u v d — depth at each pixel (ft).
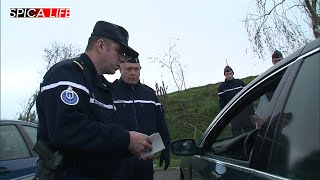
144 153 8.81
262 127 7.57
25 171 14.96
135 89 14.37
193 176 11.48
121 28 9.28
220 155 10.12
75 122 7.57
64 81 7.79
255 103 8.67
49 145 8.01
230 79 28.14
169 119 55.77
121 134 8.10
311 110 6.19
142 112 14.25
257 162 7.39
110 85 9.51
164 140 15.20
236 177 8.02
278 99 7.27
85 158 8.05
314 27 35.27
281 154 6.64
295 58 7.16
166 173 30.99
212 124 11.18
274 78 7.79
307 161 5.97
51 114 7.64
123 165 12.44
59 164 7.82
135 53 9.12
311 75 6.43
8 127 15.56
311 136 6.02
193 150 11.64
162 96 60.54
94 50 8.75
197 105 60.44
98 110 8.38
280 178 6.46
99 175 8.27
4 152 14.46
